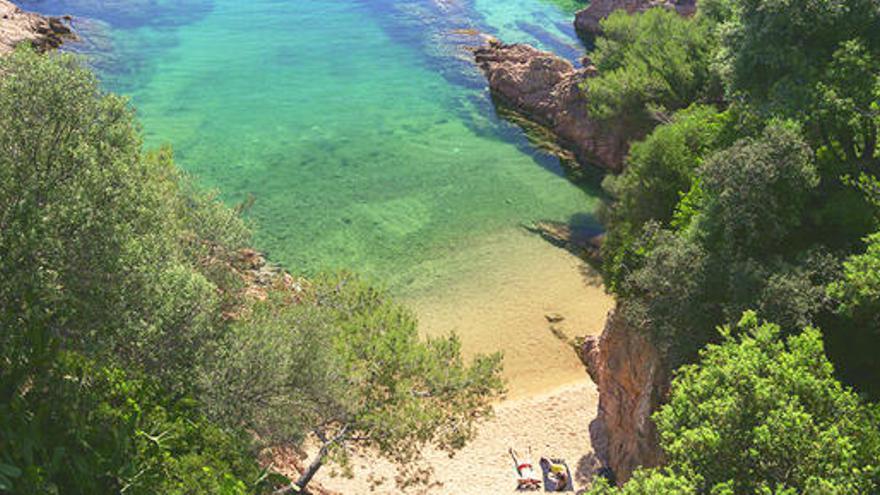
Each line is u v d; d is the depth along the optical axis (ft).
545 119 245.86
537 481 116.57
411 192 205.26
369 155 224.94
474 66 289.74
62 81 61.11
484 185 209.26
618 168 212.64
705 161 101.30
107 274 59.88
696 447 65.87
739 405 66.23
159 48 298.56
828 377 71.05
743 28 120.57
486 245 181.16
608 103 203.10
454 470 121.29
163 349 71.00
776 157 93.71
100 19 324.80
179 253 85.40
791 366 69.77
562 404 134.72
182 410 67.92
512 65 270.05
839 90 105.29
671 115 192.03
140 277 63.41
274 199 199.31
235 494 62.13
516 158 225.35
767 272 87.10
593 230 187.32
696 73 198.90
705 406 67.05
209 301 74.43
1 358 55.26
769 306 83.61
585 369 143.43
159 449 59.93
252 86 269.44
